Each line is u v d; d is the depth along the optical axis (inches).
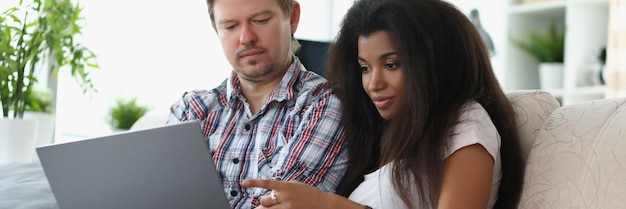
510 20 170.2
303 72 75.3
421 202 61.4
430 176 59.7
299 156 70.4
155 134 56.1
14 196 75.9
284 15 75.2
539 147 61.5
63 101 145.0
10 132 116.2
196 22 152.7
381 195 62.7
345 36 68.8
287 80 74.0
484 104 64.3
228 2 73.7
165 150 56.0
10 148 116.3
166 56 150.1
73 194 60.7
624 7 146.9
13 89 122.3
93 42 143.7
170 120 79.4
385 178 63.0
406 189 61.1
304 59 89.7
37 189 78.1
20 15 129.6
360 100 69.6
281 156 71.1
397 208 62.2
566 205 56.2
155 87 148.9
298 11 79.6
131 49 147.2
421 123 60.6
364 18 63.7
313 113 71.9
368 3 64.6
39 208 73.2
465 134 59.5
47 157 60.7
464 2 170.9
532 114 66.1
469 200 57.9
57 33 123.0
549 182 58.4
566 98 161.2
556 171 58.3
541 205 58.1
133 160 57.3
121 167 57.9
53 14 123.2
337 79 70.8
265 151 72.1
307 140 70.8
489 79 64.9
